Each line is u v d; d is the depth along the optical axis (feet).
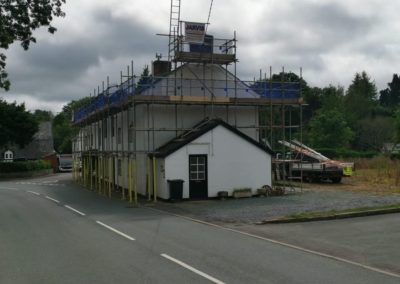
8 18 65.82
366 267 30.45
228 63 92.73
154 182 76.28
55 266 31.58
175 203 73.20
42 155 223.10
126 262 32.27
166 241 40.55
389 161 144.97
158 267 30.58
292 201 70.59
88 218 57.52
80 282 27.27
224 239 41.45
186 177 78.48
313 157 105.91
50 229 48.93
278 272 29.04
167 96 80.94
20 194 96.53
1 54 68.13
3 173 163.22
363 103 338.95
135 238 42.32
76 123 130.62
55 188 112.88
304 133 252.62
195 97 82.74
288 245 38.40
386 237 41.34
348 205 62.80
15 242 41.32
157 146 86.28
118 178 106.93
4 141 172.65
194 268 30.19
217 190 79.97
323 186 96.99
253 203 69.77
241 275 28.30
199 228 48.37
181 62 91.30
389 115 337.31
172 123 87.15
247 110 91.71
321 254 34.68
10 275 29.32
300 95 91.09
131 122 95.20
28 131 176.35
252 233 44.80
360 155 190.49
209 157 79.77
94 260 33.19
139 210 65.46
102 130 106.01
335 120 229.45
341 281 26.91
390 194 78.23
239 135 81.46
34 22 67.31
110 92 99.81
